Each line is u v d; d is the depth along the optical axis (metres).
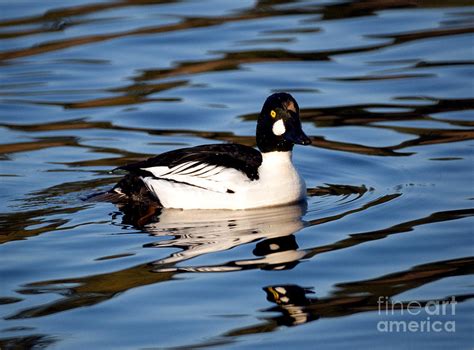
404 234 12.90
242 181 14.27
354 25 23.48
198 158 14.54
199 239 12.96
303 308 10.79
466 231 12.90
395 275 11.59
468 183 14.86
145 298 11.16
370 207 14.05
